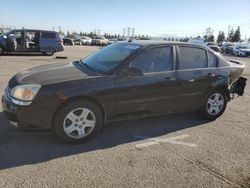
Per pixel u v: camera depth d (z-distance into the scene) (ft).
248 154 15.14
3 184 11.32
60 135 14.80
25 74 15.78
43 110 14.19
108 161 13.57
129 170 12.85
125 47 17.69
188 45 18.66
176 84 17.66
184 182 12.13
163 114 17.94
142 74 16.33
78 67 16.96
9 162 13.03
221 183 12.19
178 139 16.67
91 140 15.79
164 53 17.51
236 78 21.25
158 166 13.35
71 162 13.30
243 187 11.96
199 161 14.06
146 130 17.75
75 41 160.86
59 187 11.31
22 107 14.07
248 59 94.99
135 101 16.34
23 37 64.23
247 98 27.76
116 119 16.22
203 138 17.01
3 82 29.30
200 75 18.72
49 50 67.62
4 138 15.44
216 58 19.98
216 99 20.12
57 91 14.20
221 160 14.29
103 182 11.81
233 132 18.20
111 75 15.55
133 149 15.03
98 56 18.12
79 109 14.93
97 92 15.01
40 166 12.82
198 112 20.18
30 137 15.66
